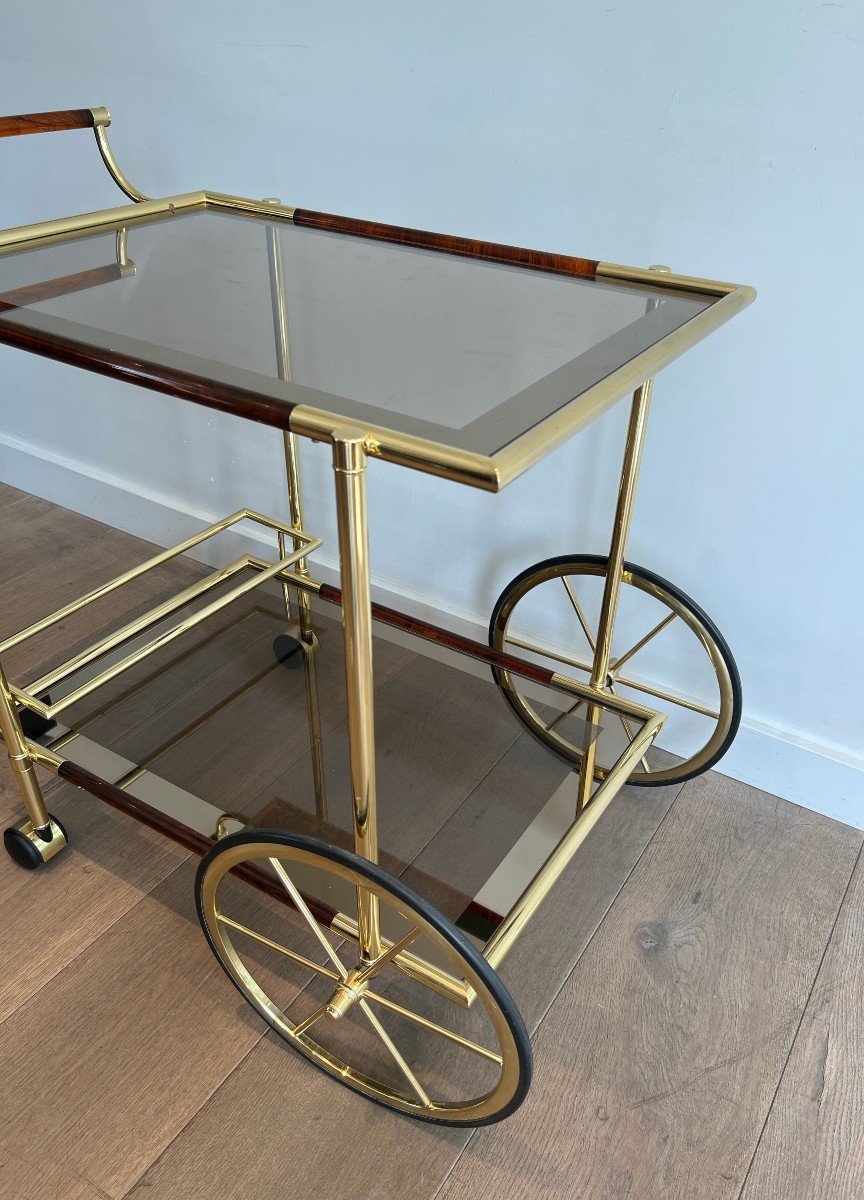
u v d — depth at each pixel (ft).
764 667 4.37
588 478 4.40
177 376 2.48
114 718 4.15
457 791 3.70
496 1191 3.06
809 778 4.41
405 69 3.99
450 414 2.26
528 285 3.30
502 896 3.23
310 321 2.90
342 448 2.14
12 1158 3.11
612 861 4.19
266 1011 3.43
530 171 3.91
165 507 6.09
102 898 3.99
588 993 3.64
